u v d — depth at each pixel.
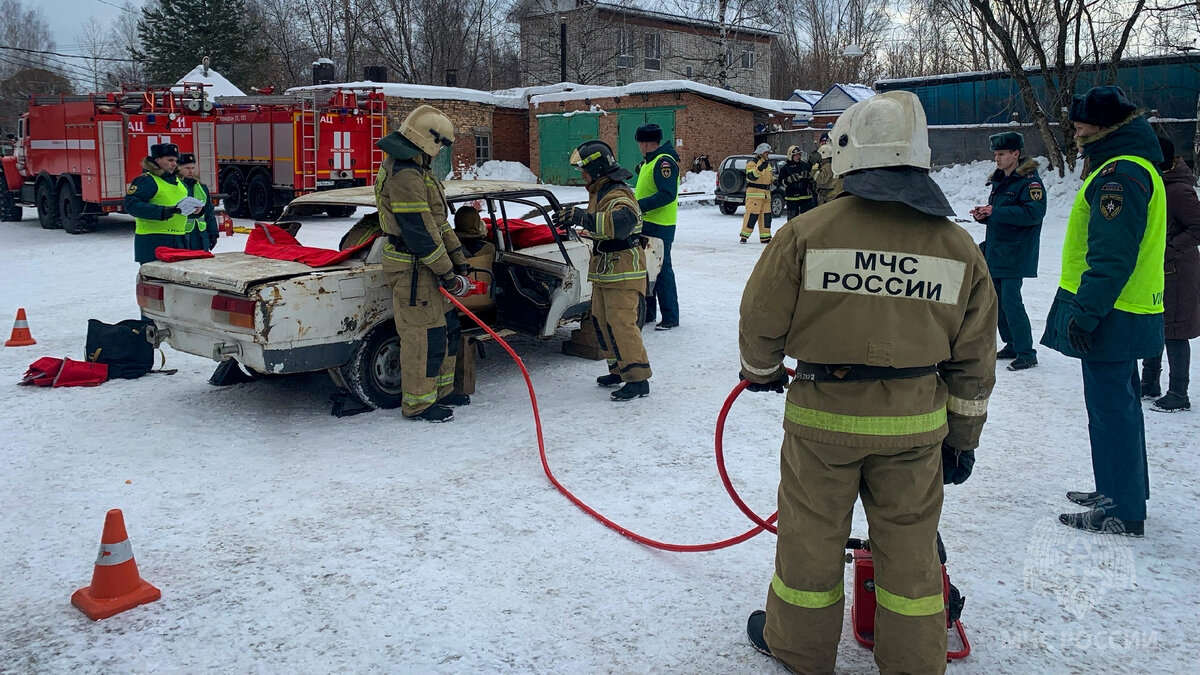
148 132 17.81
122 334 6.87
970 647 3.10
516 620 3.30
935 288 2.55
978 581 3.58
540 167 32.56
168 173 7.97
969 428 2.73
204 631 3.22
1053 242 15.05
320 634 3.20
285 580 3.60
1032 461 4.92
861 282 2.55
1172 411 5.70
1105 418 3.92
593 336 7.32
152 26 46.75
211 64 45.41
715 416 5.80
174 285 5.72
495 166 31.66
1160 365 5.90
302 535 4.02
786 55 51.94
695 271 12.19
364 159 20.75
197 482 4.67
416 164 5.36
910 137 2.54
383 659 3.04
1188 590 3.48
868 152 2.56
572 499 4.40
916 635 2.64
